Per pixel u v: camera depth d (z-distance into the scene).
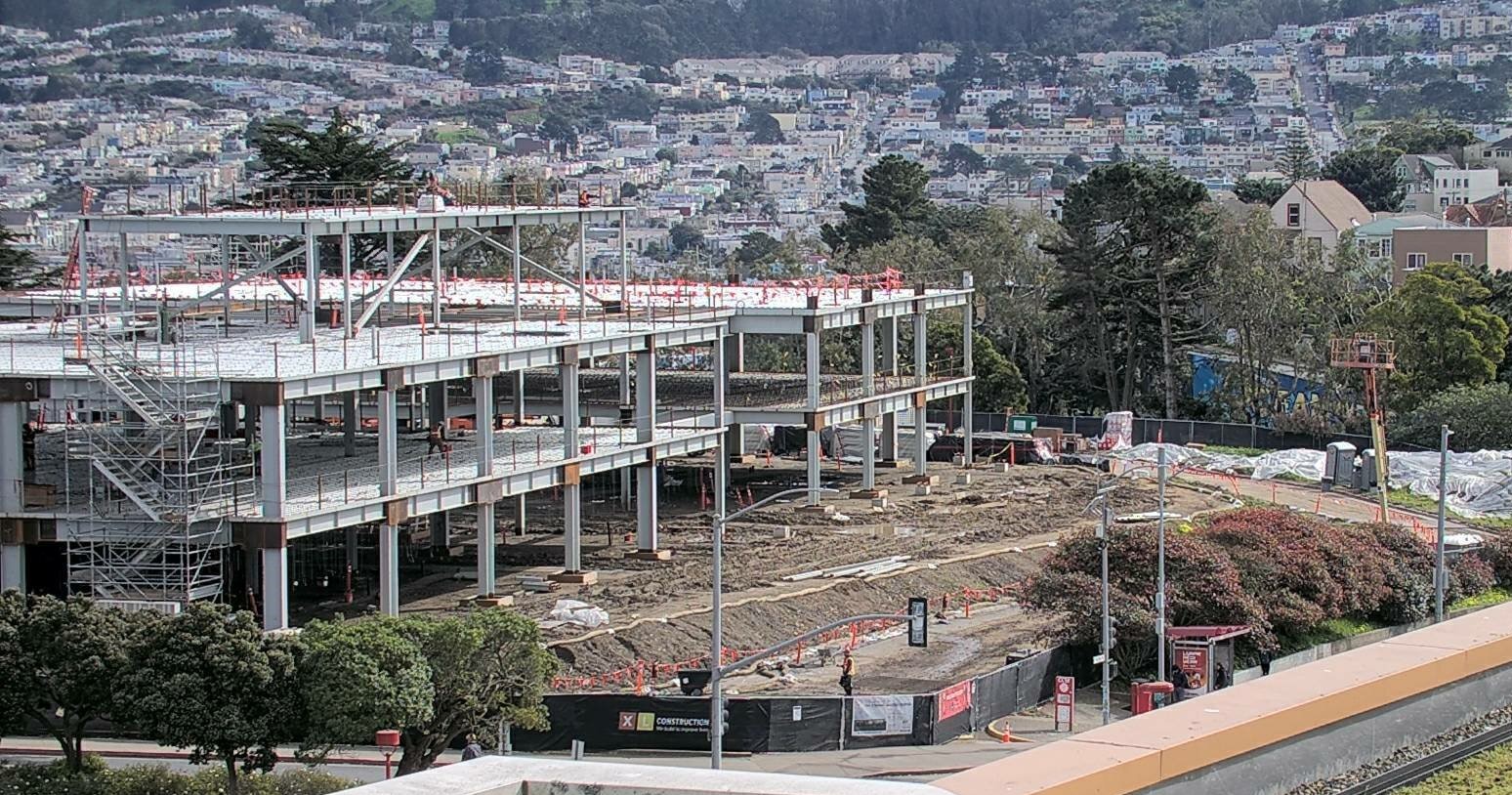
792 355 151.00
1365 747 39.62
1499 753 41.31
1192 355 156.50
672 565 88.00
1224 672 67.38
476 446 84.12
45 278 141.88
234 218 81.50
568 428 85.00
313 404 111.38
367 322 90.56
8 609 55.97
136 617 56.88
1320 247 150.38
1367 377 111.38
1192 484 114.69
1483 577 85.31
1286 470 119.50
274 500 68.00
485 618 57.66
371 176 152.25
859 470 117.88
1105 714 62.41
